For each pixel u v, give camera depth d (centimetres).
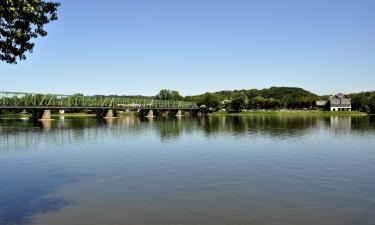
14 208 2522
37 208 2517
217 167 3997
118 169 3928
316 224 2181
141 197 2777
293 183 3206
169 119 17300
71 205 2586
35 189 3062
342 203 2591
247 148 5631
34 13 2150
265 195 2809
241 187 3067
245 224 2186
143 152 5278
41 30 2256
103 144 6381
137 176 3547
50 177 3544
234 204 2578
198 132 8862
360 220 2245
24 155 5075
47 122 13975
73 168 4022
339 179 3359
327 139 6994
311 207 2502
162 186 3122
